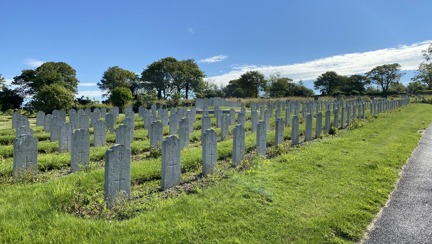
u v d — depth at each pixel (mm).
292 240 4668
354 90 94625
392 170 8555
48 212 5121
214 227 4887
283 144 11383
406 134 15117
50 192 6016
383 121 20266
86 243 4305
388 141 12883
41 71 63125
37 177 8148
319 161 9164
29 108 46781
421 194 6832
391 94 78812
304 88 95938
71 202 5578
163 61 81125
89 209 5562
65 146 11555
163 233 4617
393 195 6754
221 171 8398
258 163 8781
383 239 4871
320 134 14453
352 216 5504
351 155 10062
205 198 6047
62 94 33344
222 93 94125
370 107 26125
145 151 11758
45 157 9656
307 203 5996
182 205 5680
